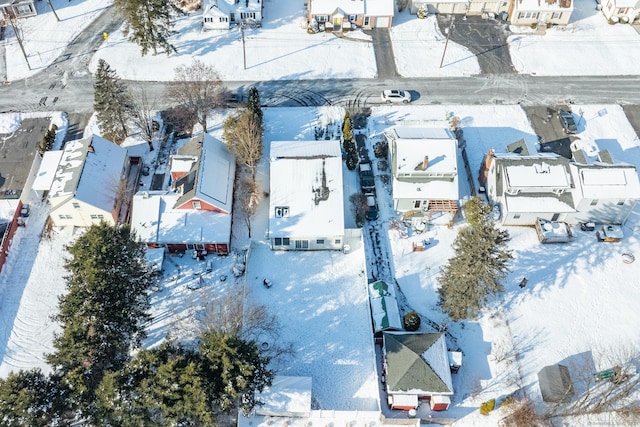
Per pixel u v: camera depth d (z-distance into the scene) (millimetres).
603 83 84000
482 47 89875
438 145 65688
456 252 54250
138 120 76562
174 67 85875
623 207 63250
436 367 50906
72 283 49094
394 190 64562
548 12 91500
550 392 50500
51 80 84062
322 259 62188
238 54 88125
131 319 50656
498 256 51906
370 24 92438
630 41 90812
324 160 64312
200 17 94812
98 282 46812
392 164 68000
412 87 83375
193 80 77688
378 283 58406
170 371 41688
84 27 93438
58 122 77312
